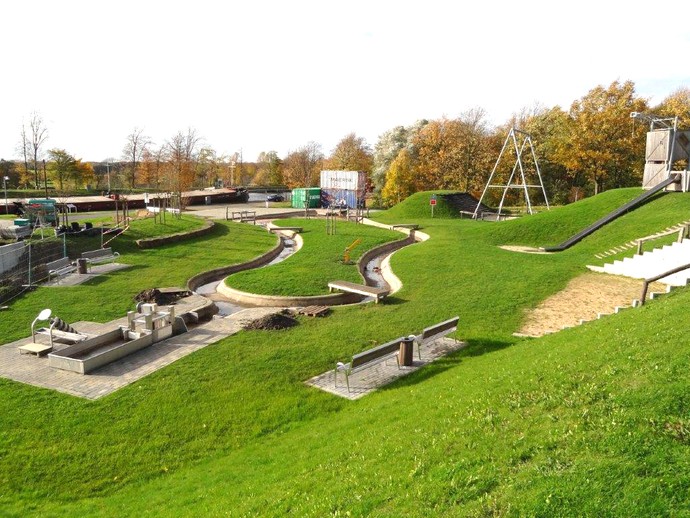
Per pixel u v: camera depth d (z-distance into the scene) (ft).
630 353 34.17
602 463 22.88
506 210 208.54
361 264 109.19
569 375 33.35
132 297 76.69
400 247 136.98
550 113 256.11
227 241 132.67
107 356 51.62
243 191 284.20
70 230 111.04
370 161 336.29
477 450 27.09
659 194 121.60
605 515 19.98
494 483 23.80
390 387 46.11
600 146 190.80
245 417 41.73
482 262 98.58
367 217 193.88
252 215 198.29
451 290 80.07
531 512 20.80
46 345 55.47
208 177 395.96
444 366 50.26
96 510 30.81
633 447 23.65
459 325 63.82
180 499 30.78
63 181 244.83
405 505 23.80
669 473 21.54
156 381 47.78
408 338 51.70
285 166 384.88
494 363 44.60
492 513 21.53
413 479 25.99
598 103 189.78
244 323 64.95
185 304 73.51
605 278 84.84
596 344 38.81
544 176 243.19
